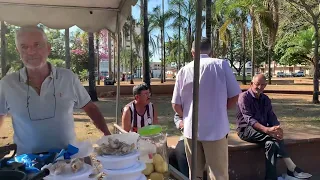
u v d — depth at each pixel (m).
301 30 21.69
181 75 3.25
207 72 3.05
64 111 2.28
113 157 1.57
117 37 3.97
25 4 3.64
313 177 4.75
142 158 1.86
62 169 1.46
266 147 4.39
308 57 23.34
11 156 1.75
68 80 2.31
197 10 1.67
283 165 4.76
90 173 1.51
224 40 21.53
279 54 28.81
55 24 3.85
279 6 15.95
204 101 3.05
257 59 42.72
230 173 4.46
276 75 62.84
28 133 2.23
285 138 4.86
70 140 2.31
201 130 3.07
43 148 2.24
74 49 33.66
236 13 20.09
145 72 16.16
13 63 16.31
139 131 2.06
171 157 4.01
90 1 3.53
